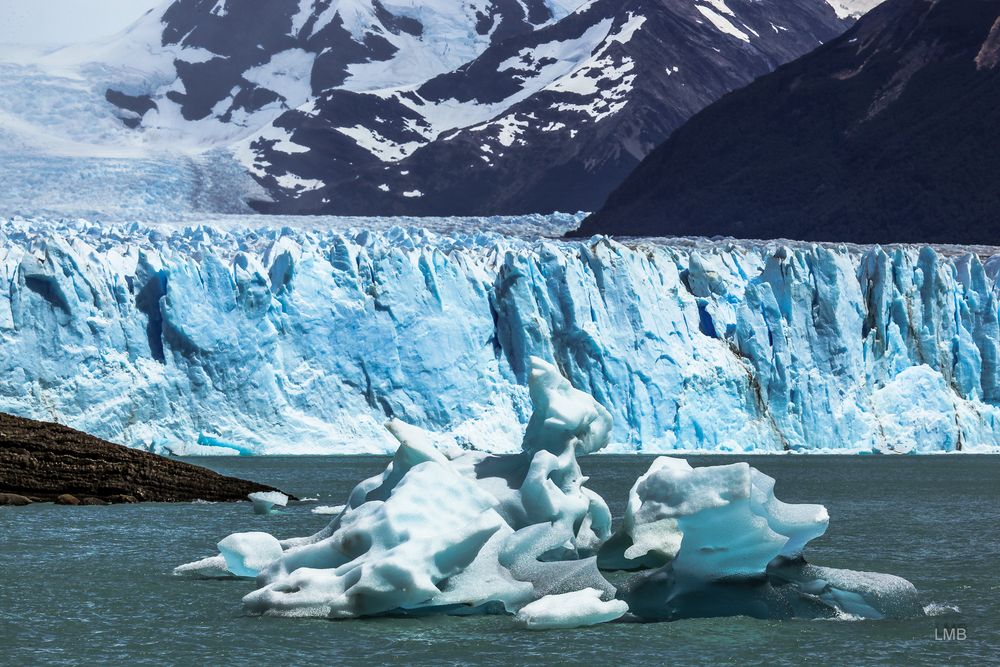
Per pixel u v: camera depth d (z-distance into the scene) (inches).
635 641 676.1
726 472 692.7
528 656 645.9
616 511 1355.8
